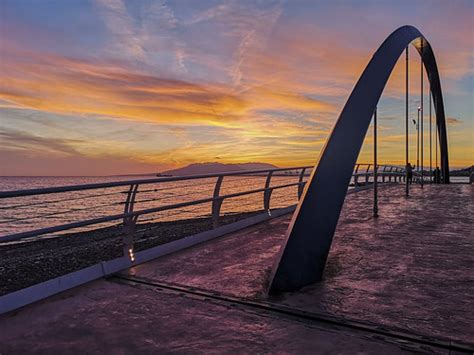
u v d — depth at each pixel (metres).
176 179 6.03
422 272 4.55
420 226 7.90
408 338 2.86
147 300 3.78
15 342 2.91
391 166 26.69
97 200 46.00
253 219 8.42
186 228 13.23
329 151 4.76
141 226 14.02
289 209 10.16
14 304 3.61
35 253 11.16
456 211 10.46
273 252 5.72
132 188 5.26
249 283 4.25
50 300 3.81
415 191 19.03
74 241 12.33
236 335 2.96
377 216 9.41
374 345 2.77
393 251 5.65
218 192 7.28
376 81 5.79
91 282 4.39
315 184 4.49
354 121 5.15
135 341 2.88
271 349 2.73
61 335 3.02
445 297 3.70
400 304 3.54
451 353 2.64
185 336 2.96
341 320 3.19
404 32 8.91
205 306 3.60
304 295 3.84
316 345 2.78
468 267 4.75
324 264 4.34
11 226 31.69
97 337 2.97
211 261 5.25
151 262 5.24
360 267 4.81
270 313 3.41
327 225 4.42
